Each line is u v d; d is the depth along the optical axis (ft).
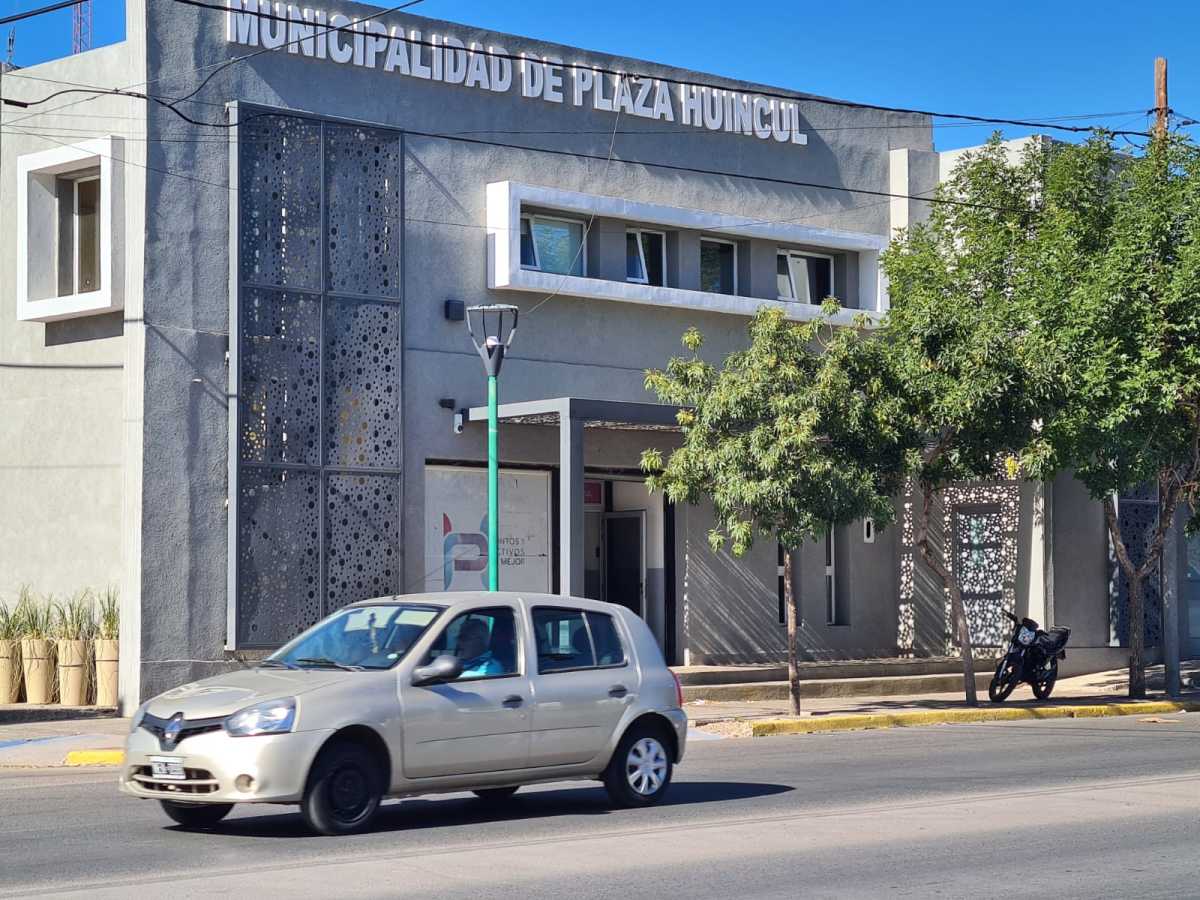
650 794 41.73
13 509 75.20
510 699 38.37
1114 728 68.44
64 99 72.74
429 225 76.38
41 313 72.38
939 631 95.14
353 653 38.11
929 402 69.62
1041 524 92.22
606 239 82.43
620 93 83.46
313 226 72.08
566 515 71.15
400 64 75.66
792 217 89.97
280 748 34.73
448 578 76.43
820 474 65.10
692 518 85.05
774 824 38.52
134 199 68.44
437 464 76.38
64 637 69.46
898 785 46.98
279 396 70.79
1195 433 77.71
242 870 31.58
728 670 81.56
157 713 35.91
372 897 28.68
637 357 83.71
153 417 67.41
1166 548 84.58
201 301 69.15
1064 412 72.54
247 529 69.51
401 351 74.38
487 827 38.11
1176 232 74.74
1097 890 29.99
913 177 93.91
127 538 67.62
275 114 70.90
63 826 38.45
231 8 70.28
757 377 66.18
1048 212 79.97
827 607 91.91
